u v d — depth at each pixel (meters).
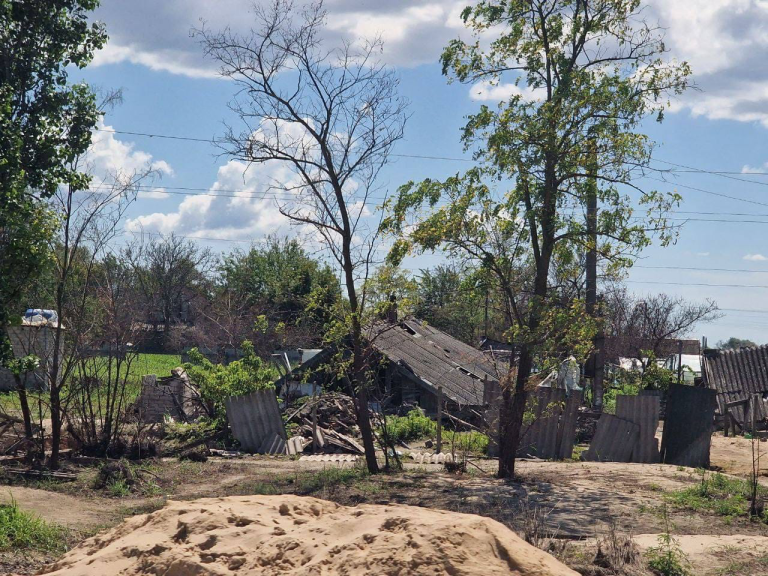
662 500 15.59
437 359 37.38
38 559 10.04
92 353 20.97
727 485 16.98
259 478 18.66
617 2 18.42
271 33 17.56
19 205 16.91
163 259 58.44
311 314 20.81
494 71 19.47
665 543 10.88
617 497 15.91
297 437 25.23
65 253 18.89
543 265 19.44
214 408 26.14
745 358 38.16
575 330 18.47
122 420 21.98
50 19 21.05
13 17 20.69
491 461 22.41
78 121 21.55
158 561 4.85
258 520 5.16
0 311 15.77
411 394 34.78
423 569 4.32
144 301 24.53
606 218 18.88
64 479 17.58
